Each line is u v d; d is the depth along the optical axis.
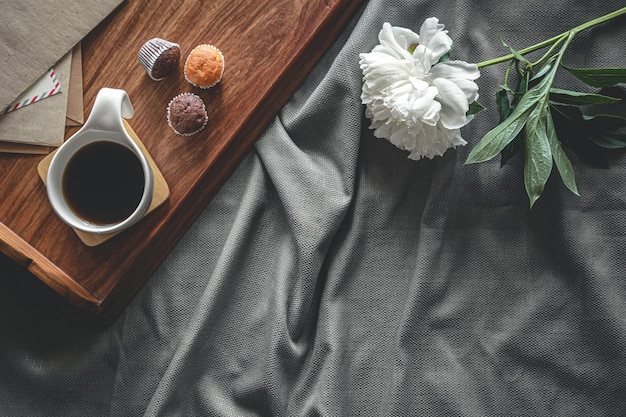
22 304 0.96
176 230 0.93
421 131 0.82
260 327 0.94
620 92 0.90
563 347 0.91
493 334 0.92
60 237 0.88
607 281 0.89
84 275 0.89
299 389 0.93
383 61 0.80
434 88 0.78
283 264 0.93
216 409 0.93
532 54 0.91
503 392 0.91
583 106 0.91
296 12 0.88
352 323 0.93
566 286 0.91
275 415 0.93
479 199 0.92
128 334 0.94
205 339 0.93
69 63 0.87
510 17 0.91
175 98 0.87
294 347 0.93
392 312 0.93
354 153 0.91
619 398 0.90
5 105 0.85
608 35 0.90
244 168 0.94
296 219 0.91
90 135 0.82
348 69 0.89
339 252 0.93
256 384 0.93
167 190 0.88
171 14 0.88
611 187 0.90
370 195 0.93
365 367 0.93
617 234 0.90
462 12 0.91
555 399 0.91
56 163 0.81
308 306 0.93
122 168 0.84
